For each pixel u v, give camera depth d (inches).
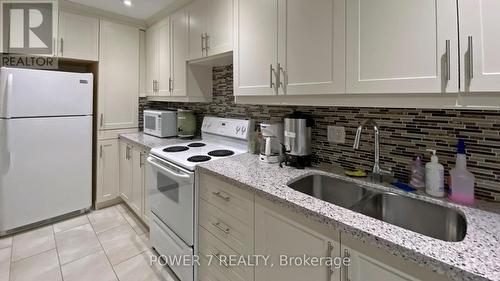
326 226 36.8
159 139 102.0
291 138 60.7
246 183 48.8
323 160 64.5
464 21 32.5
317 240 38.2
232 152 77.2
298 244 41.0
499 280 22.8
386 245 29.7
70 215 104.0
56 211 98.3
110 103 110.7
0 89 84.0
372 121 51.1
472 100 33.1
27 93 88.4
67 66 113.5
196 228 63.5
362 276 33.2
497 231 31.5
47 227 95.9
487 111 40.8
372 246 31.9
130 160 104.6
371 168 55.7
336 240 35.7
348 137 59.3
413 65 37.0
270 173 55.4
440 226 40.6
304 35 50.7
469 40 32.2
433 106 36.4
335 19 45.6
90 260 77.2
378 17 40.1
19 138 87.8
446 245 28.4
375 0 40.4
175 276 71.6
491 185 41.1
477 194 42.4
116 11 103.3
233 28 67.8
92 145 110.3
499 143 40.0
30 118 89.7
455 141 44.3
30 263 74.9
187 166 62.5
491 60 31.0
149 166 82.2
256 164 63.0
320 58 48.3
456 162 42.4
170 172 67.1
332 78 46.6
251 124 80.5
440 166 43.2
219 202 56.8
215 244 58.6
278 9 55.5
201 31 80.1
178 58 93.2
